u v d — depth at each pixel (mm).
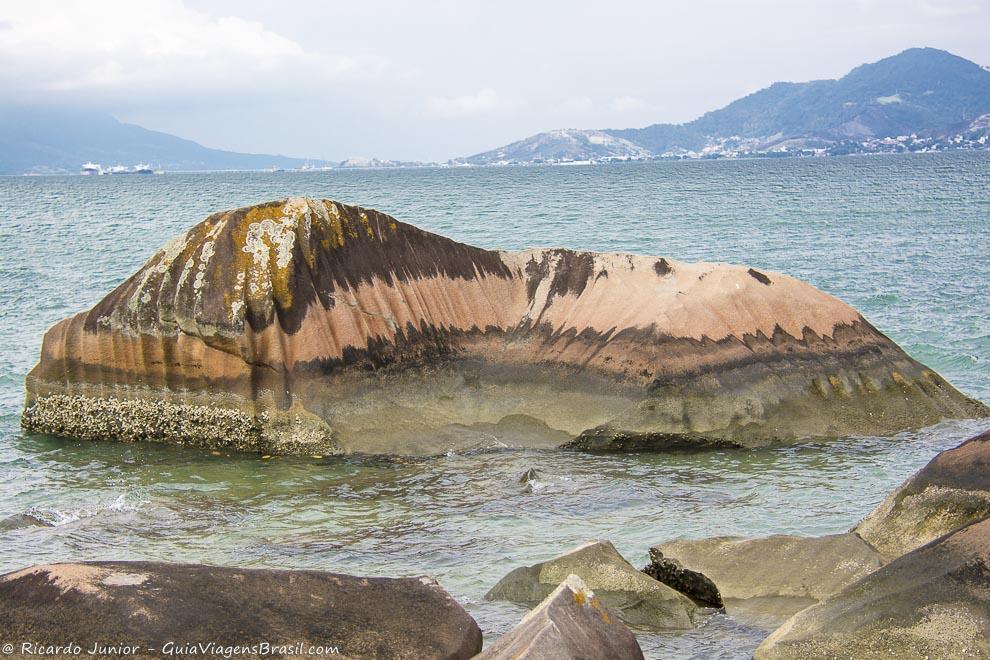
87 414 17281
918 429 17219
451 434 16859
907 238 47094
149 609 7383
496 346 18219
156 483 14906
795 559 10164
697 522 12781
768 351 17484
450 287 18453
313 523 12969
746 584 10047
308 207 17469
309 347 16719
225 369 16609
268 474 15320
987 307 28406
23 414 17641
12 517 12906
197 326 16594
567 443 16672
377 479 14969
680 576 10375
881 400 17594
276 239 17078
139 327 16891
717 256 41406
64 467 15773
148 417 17031
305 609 7777
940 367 21828
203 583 7758
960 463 10344
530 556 11688
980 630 7621
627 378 17000
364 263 17734
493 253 19234
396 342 17484
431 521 13000
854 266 37594
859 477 14719
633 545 12031
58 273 38062
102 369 17188
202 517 13172
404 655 7566
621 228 54406
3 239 52281
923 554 8461
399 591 8188
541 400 17344
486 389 17641
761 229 52938
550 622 7301
